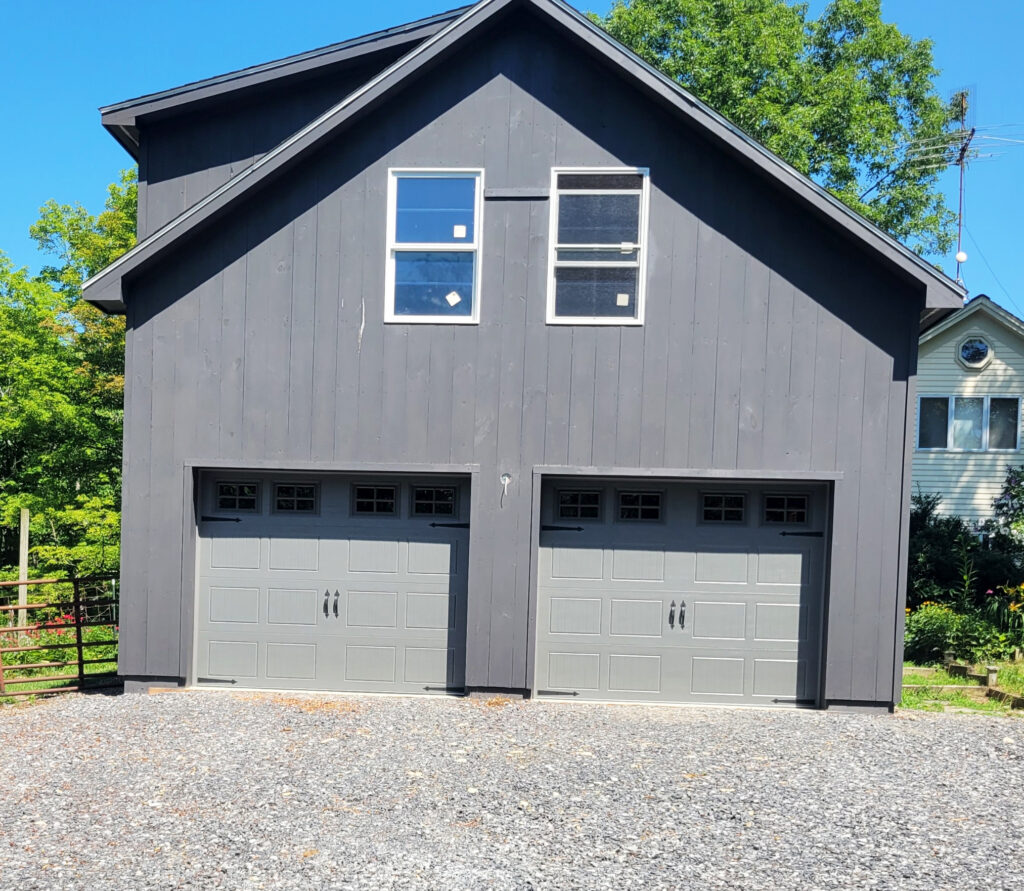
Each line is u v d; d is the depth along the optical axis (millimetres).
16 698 9547
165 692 9344
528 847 5340
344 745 7457
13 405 18922
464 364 9250
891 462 8984
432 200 9359
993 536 18891
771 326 9070
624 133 9219
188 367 9367
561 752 7336
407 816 5824
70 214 25766
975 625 12016
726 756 7305
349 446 9281
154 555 9359
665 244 9156
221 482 9594
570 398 9180
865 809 6078
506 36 9312
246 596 9516
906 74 25141
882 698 8938
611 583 9359
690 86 22891
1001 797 6379
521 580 9180
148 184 11094
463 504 9422
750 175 9102
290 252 9336
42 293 20297
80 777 6609
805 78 23109
